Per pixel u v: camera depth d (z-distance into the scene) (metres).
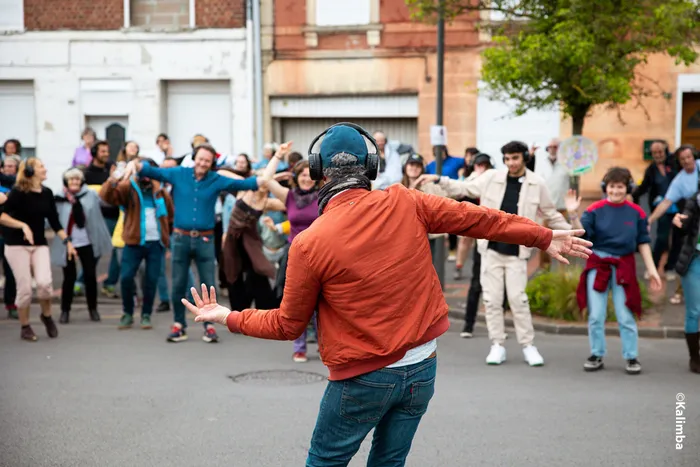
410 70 19.06
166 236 10.60
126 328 10.49
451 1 12.07
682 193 10.75
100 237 11.01
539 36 11.09
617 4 11.00
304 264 3.51
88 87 20.22
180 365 8.47
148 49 19.98
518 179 8.35
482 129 18.80
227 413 6.68
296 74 19.56
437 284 3.67
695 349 8.09
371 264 3.48
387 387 3.52
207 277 9.56
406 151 16.73
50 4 20.16
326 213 3.59
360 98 19.42
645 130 18.06
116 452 5.75
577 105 11.63
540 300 10.80
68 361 8.62
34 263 9.74
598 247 8.03
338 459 3.65
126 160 13.67
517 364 8.50
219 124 20.17
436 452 5.69
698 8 11.08
